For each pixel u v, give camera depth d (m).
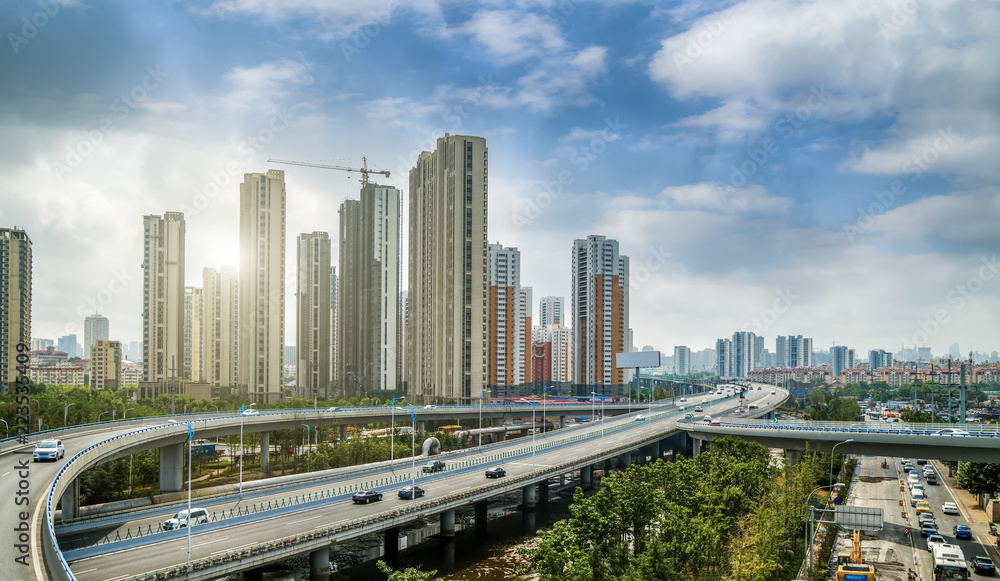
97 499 130.25
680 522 75.44
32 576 47.44
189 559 72.12
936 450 120.31
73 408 166.62
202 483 156.62
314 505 102.75
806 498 103.69
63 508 95.06
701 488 97.19
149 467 149.50
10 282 184.00
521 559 108.19
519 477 128.12
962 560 82.50
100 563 71.50
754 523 85.25
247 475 169.12
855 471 166.00
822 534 106.88
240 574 96.38
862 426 133.88
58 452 89.94
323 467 167.50
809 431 137.50
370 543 118.31
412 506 101.69
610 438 188.88
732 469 106.50
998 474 121.56
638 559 68.69
